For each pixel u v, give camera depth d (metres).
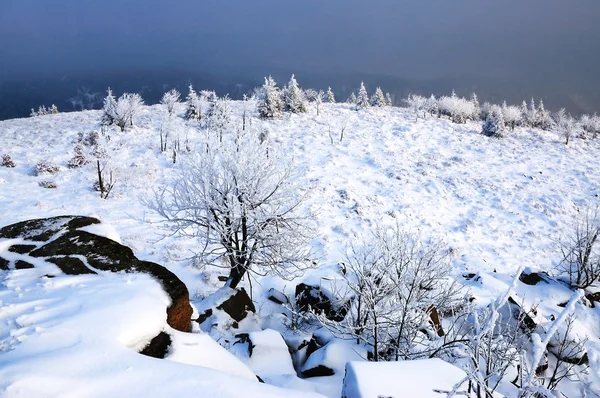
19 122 59.53
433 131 58.97
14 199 25.47
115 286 6.24
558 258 23.94
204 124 52.50
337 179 34.69
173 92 66.00
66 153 39.03
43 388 3.42
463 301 8.69
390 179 36.31
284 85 71.56
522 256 23.89
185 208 12.38
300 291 12.60
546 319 11.12
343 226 24.78
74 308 5.30
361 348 8.75
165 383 3.71
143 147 42.34
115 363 4.01
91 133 40.25
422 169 39.44
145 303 5.68
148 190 30.11
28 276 6.64
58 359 3.95
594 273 14.62
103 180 30.94
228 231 12.26
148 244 19.61
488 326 3.04
